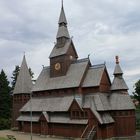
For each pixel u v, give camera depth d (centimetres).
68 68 7200
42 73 8075
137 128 7962
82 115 5972
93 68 6744
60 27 7581
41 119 6862
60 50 7394
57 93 7131
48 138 6334
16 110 8469
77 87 6569
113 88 6419
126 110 6156
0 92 10688
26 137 6544
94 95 6266
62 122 6316
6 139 5784
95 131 5691
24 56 8856
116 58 6638
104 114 6019
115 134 6112
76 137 6000
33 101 7706
